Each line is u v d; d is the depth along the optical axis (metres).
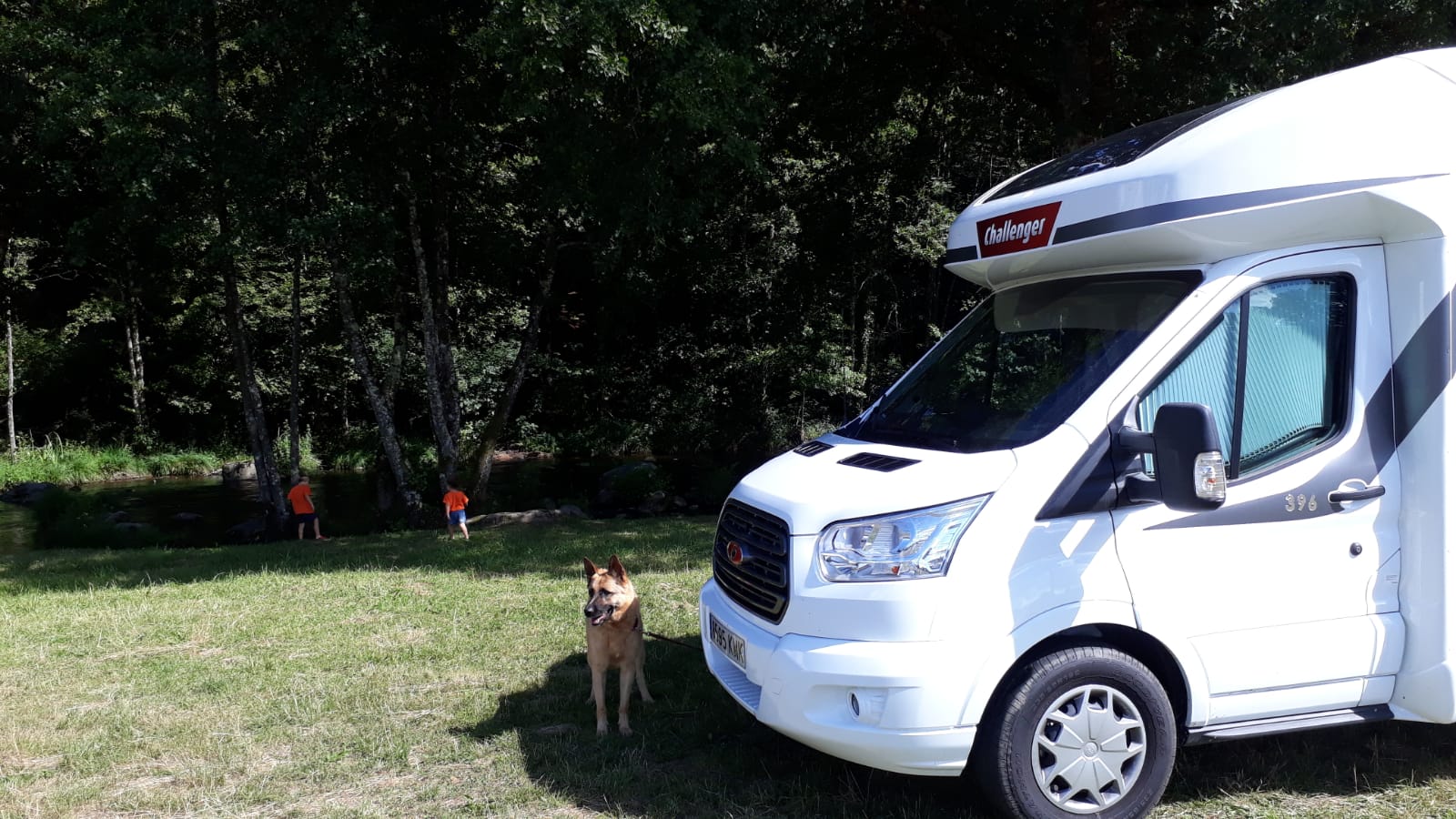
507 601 7.85
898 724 3.41
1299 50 12.47
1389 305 3.90
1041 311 4.36
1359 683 3.80
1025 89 16.08
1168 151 3.87
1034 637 3.48
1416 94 3.90
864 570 3.55
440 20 15.67
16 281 30.09
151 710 5.23
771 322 33.38
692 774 4.25
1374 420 3.85
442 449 19.70
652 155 13.66
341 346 32.84
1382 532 3.82
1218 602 3.65
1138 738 3.64
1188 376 3.74
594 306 35.06
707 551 10.98
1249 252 3.83
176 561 12.15
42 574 11.31
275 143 14.41
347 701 5.28
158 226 16.41
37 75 15.59
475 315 31.91
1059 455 3.61
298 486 16.48
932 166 20.64
